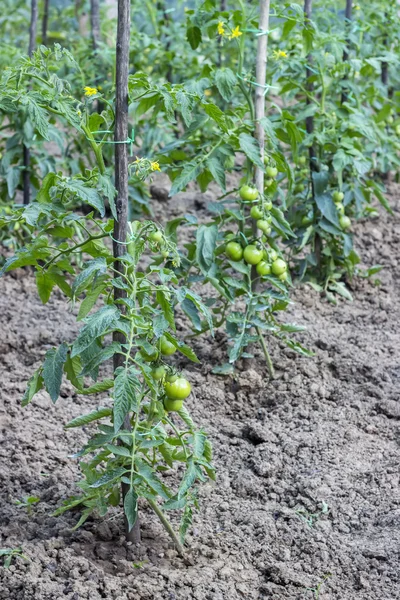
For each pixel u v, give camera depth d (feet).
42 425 13.97
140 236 12.15
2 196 17.34
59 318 16.07
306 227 16.26
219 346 15.29
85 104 12.00
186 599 11.91
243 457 13.70
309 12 15.97
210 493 13.23
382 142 18.19
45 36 21.20
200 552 12.46
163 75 19.40
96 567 12.07
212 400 14.51
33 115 11.63
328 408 14.38
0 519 12.70
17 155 17.06
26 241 17.40
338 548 12.54
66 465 13.43
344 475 13.38
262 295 14.42
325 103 16.38
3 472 13.24
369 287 16.85
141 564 12.19
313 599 12.01
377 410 14.38
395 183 20.08
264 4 14.20
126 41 11.81
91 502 12.19
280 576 12.21
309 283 16.47
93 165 18.29
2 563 12.13
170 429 13.99
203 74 14.79
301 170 16.43
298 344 14.80
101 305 16.44
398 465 13.51
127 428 12.10
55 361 11.94
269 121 14.20
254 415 14.39
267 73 16.25
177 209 19.13
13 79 12.01
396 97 19.60
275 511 12.99
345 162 15.56
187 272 14.65
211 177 14.56
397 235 18.21
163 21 20.12
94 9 18.54
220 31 13.93
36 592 11.80
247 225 18.39
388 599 12.00
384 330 15.90
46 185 11.89
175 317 15.93
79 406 14.38
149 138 18.06
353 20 18.10
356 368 14.96
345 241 16.14
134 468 12.01
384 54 17.34
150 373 11.91
